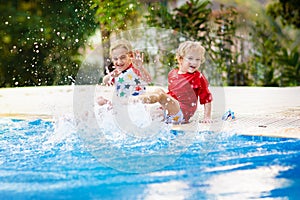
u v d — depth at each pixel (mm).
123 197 1889
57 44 7984
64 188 2014
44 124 3666
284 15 8336
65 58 7953
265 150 2641
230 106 4645
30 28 7969
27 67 7934
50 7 8055
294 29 8352
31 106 4809
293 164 2332
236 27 8039
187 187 2004
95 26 7918
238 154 2555
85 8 7996
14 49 7895
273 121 3586
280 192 1915
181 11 8062
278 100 5176
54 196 1914
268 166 2309
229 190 1957
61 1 8047
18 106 4828
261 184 2021
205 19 7996
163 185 2039
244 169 2260
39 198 1894
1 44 7867
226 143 2830
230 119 3723
